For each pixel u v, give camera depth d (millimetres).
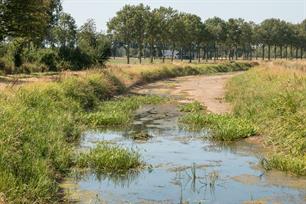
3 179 9453
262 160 13516
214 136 17578
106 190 11195
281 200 10406
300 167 12602
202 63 87000
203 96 34000
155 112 25922
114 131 19484
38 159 11445
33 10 38281
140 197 10672
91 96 27328
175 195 10836
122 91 36688
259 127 18141
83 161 13219
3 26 37719
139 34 80062
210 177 12234
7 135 11695
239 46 130125
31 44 49750
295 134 14844
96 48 54125
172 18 90625
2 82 28422
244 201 10352
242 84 34031
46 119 16672
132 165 13258
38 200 9617
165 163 13906
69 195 10719
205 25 108312
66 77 27969
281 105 18078
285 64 47031
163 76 55719
